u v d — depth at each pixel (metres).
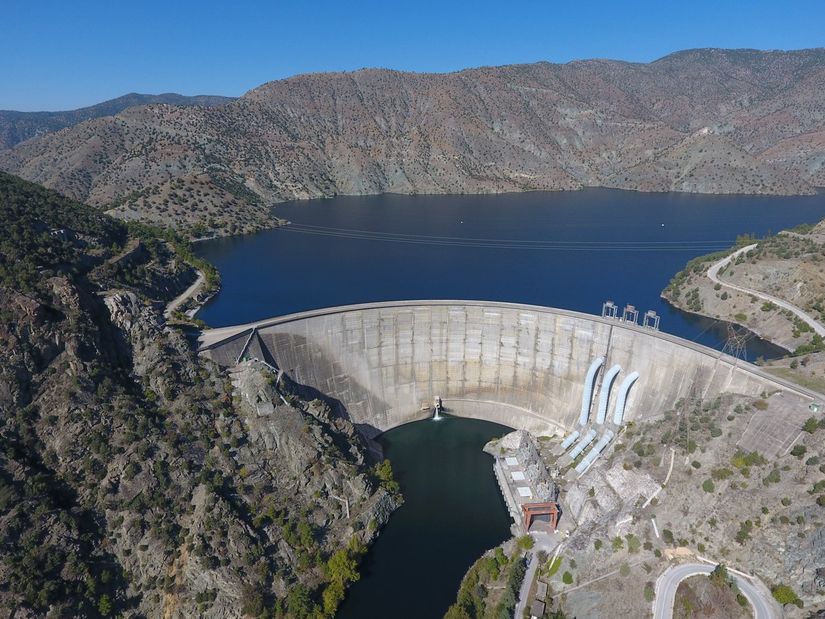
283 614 100.00
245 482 117.94
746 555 101.19
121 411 116.94
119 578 101.38
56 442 110.25
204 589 101.06
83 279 148.25
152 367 129.38
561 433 150.12
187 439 119.19
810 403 115.19
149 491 109.31
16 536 96.38
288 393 135.75
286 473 122.56
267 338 148.25
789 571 96.88
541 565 110.00
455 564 113.62
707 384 130.50
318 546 112.88
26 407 111.50
